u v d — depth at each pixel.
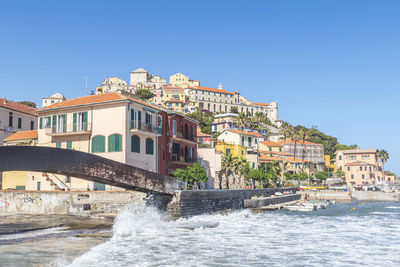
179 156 55.66
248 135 93.75
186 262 19.83
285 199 71.38
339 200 87.94
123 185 32.34
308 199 86.50
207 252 22.56
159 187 35.22
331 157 172.50
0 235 26.61
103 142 44.84
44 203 39.75
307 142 129.38
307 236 30.28
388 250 24.50
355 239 29.05
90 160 28.72
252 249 23.94
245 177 74.56
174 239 26.86
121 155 43.41
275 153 112.62
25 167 25.67
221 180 69.81
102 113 45.53
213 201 44.34
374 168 134.50
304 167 119.44
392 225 39.22
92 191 39.53
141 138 46.66
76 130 46.91
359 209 62.72
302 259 21.39
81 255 20.45
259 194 63.75
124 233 28.56
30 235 26.69
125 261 19.56
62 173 27.67
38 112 50.56
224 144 80.81
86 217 37.28
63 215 38.84
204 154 66.62
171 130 54.41
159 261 19.86
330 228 36.12
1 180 50.41
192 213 39.22
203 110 195.38
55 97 197.75
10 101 65.19
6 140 55.62
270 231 32.94
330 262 20.80
